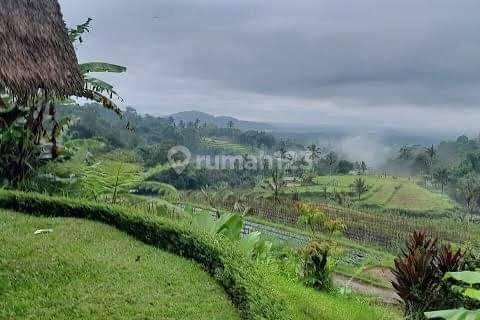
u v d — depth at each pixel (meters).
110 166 10.44
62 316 5.06
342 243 20.06
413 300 8.27
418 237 9.10
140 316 5.25
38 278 5.78
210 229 8.74
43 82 6.15
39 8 7.09
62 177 10.95
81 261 6.38
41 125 10.30
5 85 5.54
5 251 6.41
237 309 5.69
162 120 96.06
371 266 15.37
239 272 6.10
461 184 67.25
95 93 10.59
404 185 74.88
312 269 9.09
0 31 5.92
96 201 9.34
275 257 9.55
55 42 6.94
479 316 4.17
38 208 8.66
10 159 10.26
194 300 5.78
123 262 6.59
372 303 9.61
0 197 8.77
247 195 33.06
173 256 7.09
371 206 63.72
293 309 5.73
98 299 5.48
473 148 101.62
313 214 11.76
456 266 8.27
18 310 5.08
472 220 41.47
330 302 7.30
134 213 8.03
